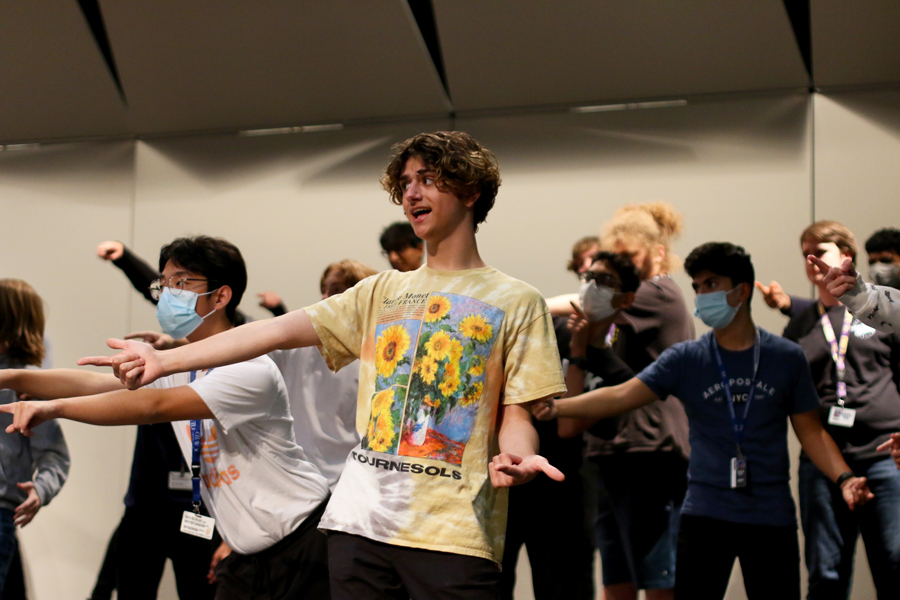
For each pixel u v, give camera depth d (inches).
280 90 175.6
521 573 156.1
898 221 150.1
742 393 102.9
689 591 101.0
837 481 103.0
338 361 68.7
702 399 104.4
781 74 155.1
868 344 122.1
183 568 127.6
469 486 60.5
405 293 66.1
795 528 100.0
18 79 183.3
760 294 153.4
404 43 164.4
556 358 63.6
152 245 186.2
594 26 155.8
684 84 159.8
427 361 62.5
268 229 181.0
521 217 167.9
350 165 178.1
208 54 173.2
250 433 82.4
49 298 190.1
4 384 73.9
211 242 93.4
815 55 151.3
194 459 87.8
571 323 121.0
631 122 164.1
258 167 183.2
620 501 122.0
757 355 104.0
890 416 118.5
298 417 109.5
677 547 103.6
